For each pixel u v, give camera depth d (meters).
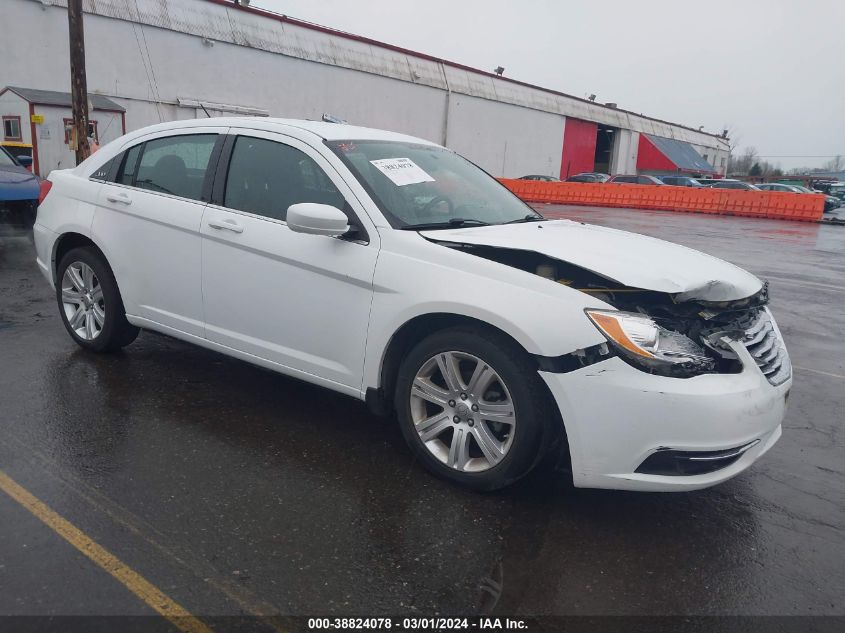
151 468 3.38
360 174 3.71
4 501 3.00
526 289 3.07
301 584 2.57
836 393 5.25
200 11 26.30
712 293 3.13
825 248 15.74
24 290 6.95
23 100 18.77
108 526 2.86
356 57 32.97
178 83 25.70
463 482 3.31
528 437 3.08
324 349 3.68
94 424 3.84
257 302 3.89
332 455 3.65
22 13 21.02
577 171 52.16
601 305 2.99
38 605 2.36
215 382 4.59
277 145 3.99
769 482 3.67
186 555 2.70
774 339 3.45
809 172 103.25
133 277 4.50
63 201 4.93
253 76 28.36
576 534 3.04
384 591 2.56
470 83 40.34
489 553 2.85
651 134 60.28
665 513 3.27
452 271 3.24
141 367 4.79
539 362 2.99
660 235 17.25
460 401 3.30
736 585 2.75
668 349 2.97
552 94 47.88
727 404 2.89
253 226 3.88
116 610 2.37
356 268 3.48
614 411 2.89
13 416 3.88
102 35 23.14
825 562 2.94
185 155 4.36
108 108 20.61
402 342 3.51
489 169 43.22
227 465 3.47
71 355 4.95
